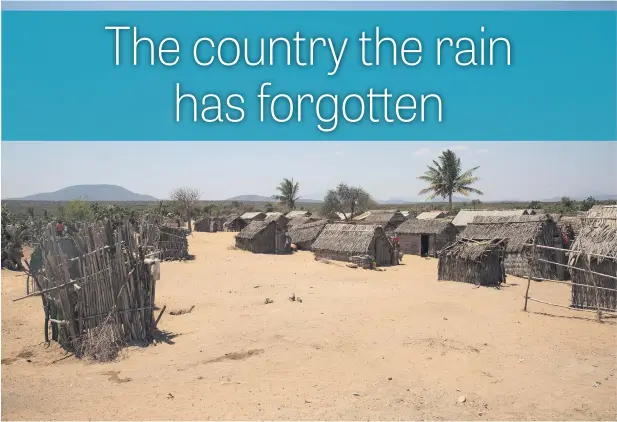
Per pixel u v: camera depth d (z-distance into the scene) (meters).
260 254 43.50
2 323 15.98
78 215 48.47
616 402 10.22
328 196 84.19
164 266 32.59
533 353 13.65
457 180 70.00
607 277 18.88
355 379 11.46
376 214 58.84
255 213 81.25
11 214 37.31
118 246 13.99
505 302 21.08
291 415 9.29
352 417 9.27
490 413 9.62
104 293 13.69
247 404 9.84
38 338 14.51
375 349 13.86
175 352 13.41
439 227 43.09
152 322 14.82
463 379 11.58
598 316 17.69
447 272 27.64
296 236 50.66
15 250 27.00
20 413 9.17
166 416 9.17
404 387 11.00
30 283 23.22
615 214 20.03
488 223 33.00
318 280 27.45
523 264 29.48
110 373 11.70
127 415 9.19
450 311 18.86
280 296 21.80
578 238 20.05
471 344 14.48
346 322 16.84
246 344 14.15
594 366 12.55
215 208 110.25
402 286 25.41
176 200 82.88
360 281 27.31
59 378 11.28
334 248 36.91
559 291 24.52
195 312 18.34
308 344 14.23
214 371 11.90
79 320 13.29
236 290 23.45
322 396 10.35
